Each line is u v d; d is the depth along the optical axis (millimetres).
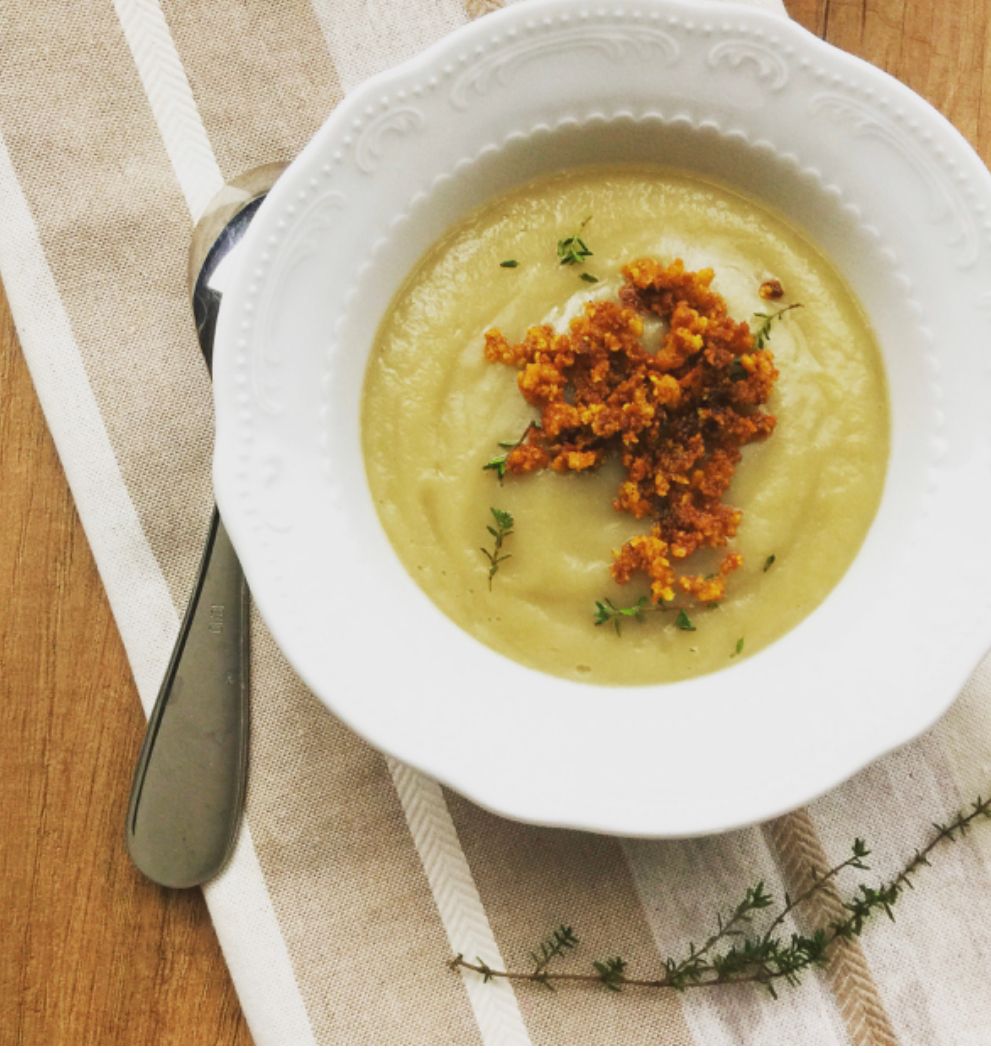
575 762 413
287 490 403
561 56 397
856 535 425
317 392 408
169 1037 459
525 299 425
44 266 456
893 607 415
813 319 425
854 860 438
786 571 426
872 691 412
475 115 401
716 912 457
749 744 414
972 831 457
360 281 410
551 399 416
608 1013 456
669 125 409
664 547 414
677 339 405
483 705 417
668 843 461
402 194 405
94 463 455
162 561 456
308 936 455
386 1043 452
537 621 427
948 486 413
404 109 396
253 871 455
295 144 458
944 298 407
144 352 457
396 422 426
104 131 457
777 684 418
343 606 409
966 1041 451
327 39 458
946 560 411
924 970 454
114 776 463
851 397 424
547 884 459
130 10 456
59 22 456
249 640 456
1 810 462
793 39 393
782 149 407
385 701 409
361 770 459
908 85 462
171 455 457
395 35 457
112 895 462
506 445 424
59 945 461
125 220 457
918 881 456
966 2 462
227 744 452
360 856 458
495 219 425
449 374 425
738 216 427
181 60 456
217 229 454
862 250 415
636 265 419
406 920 457
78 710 463
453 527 425
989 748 457
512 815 405
